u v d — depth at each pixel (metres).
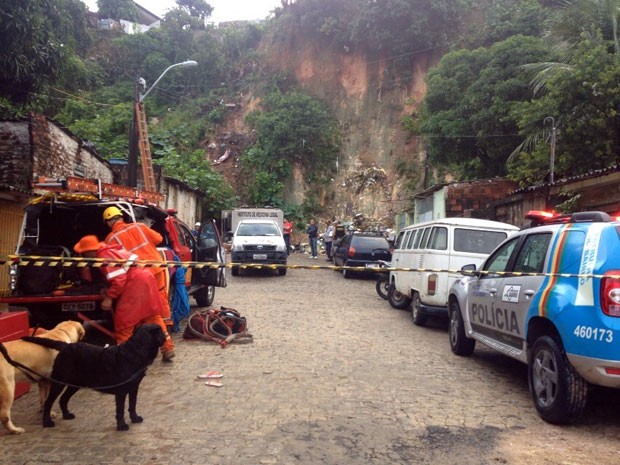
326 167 41.53
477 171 26.16
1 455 4.04
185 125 42.88
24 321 5.31
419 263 10.00
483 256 9.27
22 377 4.62
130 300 6.29
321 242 35.12
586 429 4.71
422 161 39.56
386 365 6.98
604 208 13.91
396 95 42.59
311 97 44.19
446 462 3.98
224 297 13.55
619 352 4.27
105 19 55.31
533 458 4.07
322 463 3.95
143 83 19.22
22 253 7.24
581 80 15.52
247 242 19.22
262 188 39.22
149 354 4.65
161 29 49.38
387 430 4.63
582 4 18.53
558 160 17.31
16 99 13.44
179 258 8.78
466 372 6.69
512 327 5.73
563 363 4.67
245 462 3.95
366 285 17.16
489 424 4.82
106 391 4.54
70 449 4.17
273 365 6.87
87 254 6.50
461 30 40.09
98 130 29.34
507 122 21.66
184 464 3.91
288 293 14.67
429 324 10.30
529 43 22.45
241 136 43.41
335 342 8.41
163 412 5.05
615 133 15.73
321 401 5.41
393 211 38.84
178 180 27.14
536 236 5.87
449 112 23.92
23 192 10.60
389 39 42.09
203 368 6.70
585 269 4.66
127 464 3.90
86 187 8.09
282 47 47.53
